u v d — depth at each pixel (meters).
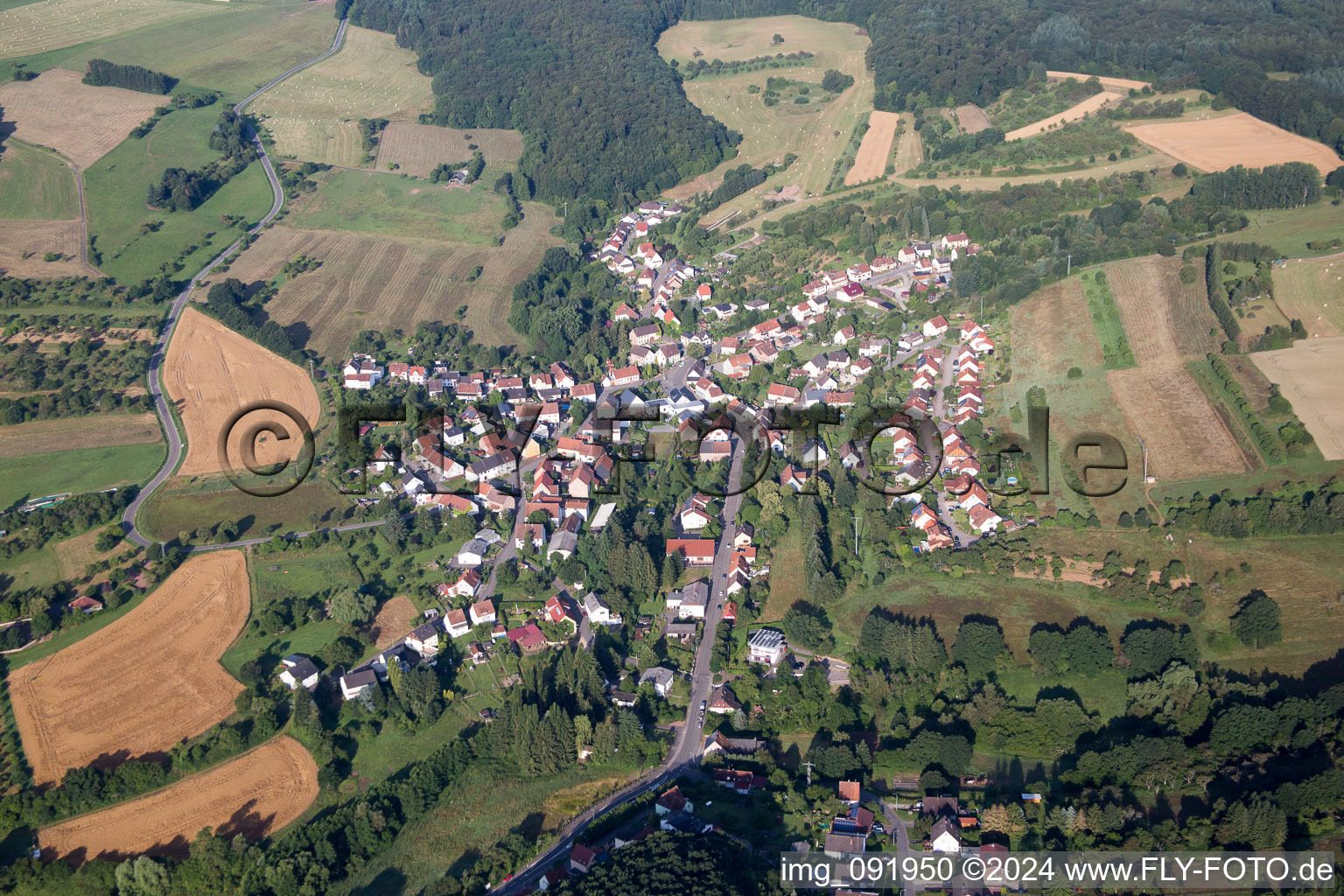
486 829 195.62
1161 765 186.25
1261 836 169.25
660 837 181.25
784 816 189.88
